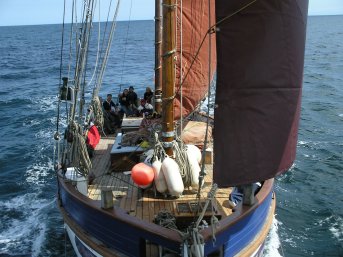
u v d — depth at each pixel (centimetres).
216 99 513
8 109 3034
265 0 495
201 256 577
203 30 956
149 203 798
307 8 547
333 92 3412
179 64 926
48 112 2848
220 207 802
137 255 652
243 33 500
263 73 518
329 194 1434
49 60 6969
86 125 1027
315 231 1192
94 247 719
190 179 809
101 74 959
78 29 869
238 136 529
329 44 8919
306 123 2395
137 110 1448
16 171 1664
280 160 557
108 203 682
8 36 17600
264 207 738
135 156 973
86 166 809
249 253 683
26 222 1236
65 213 848
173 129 784
